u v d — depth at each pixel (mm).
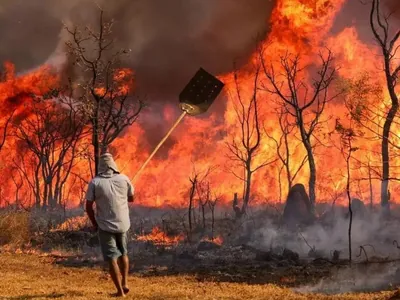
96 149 17750
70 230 18344
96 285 10734
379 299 8992
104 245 9219
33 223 18969
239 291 10031
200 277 11797
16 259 14195
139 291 9773
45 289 9992
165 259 14156
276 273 11992
